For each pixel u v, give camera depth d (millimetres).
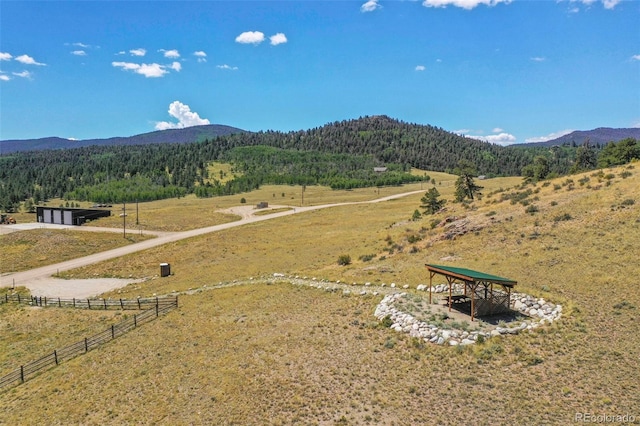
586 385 18375
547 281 31047
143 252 81125
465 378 19984
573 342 22000
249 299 37875
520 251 38250
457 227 49938
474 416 17234
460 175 91688
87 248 86750
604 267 31172
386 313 28250
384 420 17688
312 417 18516
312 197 181375
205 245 81500
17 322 44875
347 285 38062
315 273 45531
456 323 24797
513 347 22109
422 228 58969
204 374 24266
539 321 24891
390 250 51719
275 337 27938
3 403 25484
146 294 51469
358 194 184625
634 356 20062
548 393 18156
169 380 24312
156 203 197625
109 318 41062
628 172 51281
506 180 179250
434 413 17766
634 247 32875
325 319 29781
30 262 76812
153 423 20109
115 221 118375
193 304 40125
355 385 20703
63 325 41406
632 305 25000
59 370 29047
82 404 23203
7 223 122875
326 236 78125
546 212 46062
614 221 38562
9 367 32000
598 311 25125
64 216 117875
